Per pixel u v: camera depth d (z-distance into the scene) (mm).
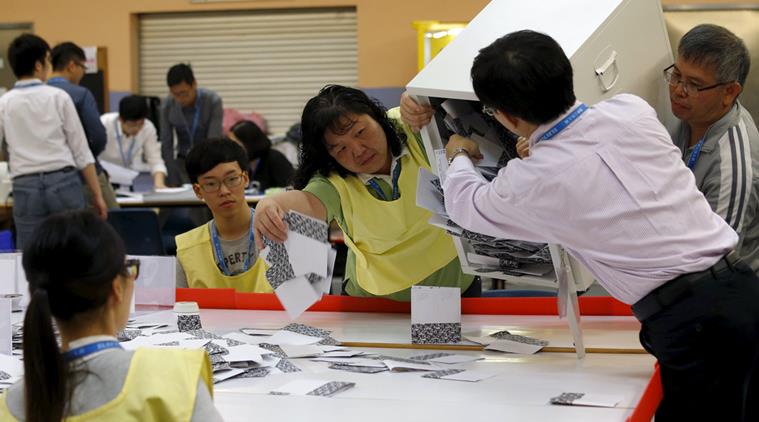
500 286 5988
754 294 1950
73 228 1438
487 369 2189
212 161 3180
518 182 1968
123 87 9984
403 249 2729
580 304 2939
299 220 2389
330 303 3098
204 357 1455
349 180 2672
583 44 2215
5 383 2033
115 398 1381
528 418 1738
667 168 1954
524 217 1990
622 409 1802
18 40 5367
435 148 2418
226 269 3264
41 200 5363
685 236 1933
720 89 2352
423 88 2287
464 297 3049
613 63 2303
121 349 1454
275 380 2074
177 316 2621
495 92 1941
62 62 6047
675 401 2002
